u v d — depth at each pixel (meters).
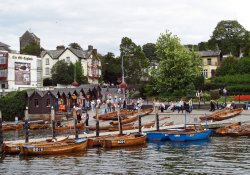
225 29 156.12
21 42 156.62
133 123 66.75
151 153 44.03
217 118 64.88
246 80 101.81
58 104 87.75
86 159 41.44
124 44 141.75
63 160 41.16
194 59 99.62
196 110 78.19
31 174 35.69
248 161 38.19
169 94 92.69
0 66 102.19
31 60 110.75
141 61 139.12
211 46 156.75
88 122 70.62
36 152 43.66
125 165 38.12
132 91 118.75
